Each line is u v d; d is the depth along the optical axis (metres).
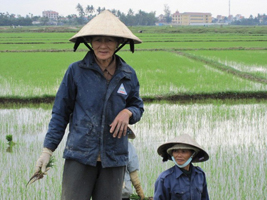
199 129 8.75
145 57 23.23
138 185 3.82
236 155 6.80
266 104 11.52
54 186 5.28
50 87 13.03
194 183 3.24
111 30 2.72
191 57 23.67
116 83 2.79
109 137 2.75
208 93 12.25
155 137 8.04
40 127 8.84
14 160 6.47
